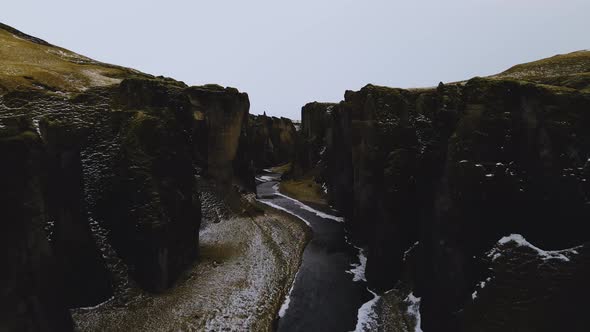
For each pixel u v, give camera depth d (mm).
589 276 18375
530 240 20781
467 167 22422
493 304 20016
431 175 26719
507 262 20578
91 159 30375
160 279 28875
